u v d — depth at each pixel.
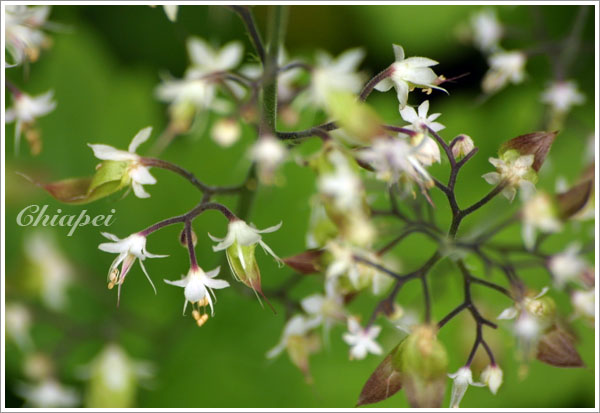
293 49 0.39
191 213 0.30
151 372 0.38
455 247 0.31
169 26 0.39
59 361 0.37
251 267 0.30
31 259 0.37
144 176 0.30
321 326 0.36
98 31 0.39
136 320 0.37
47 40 0.33
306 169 0.37
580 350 0.37
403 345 0.30
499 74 0.36
